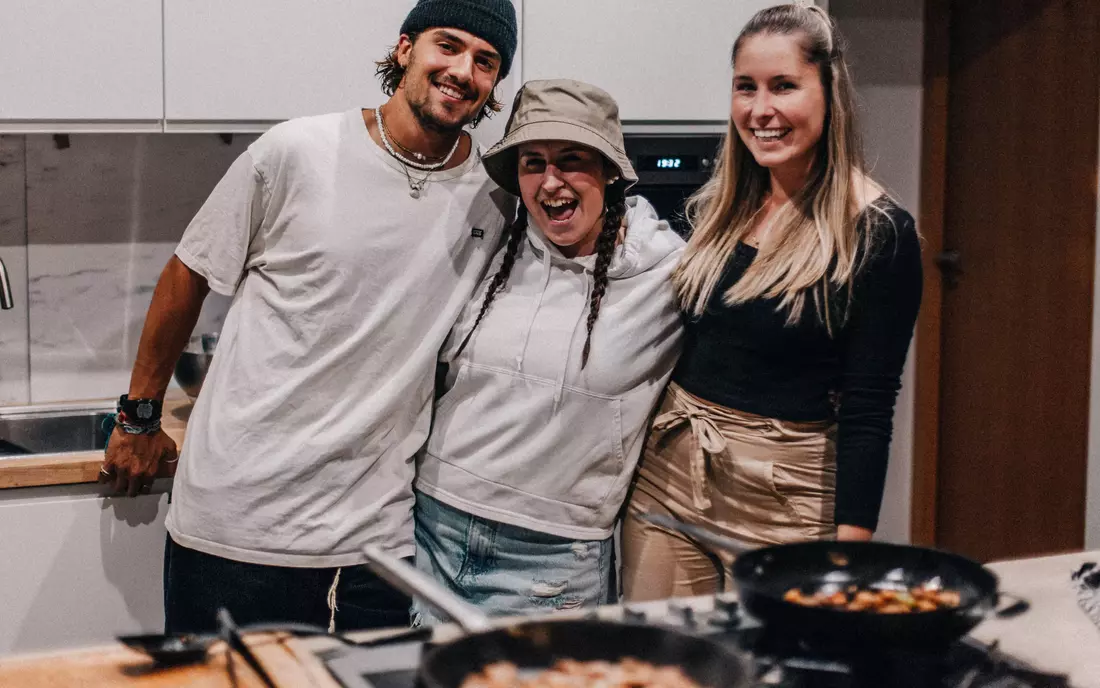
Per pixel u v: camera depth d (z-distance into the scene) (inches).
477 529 69.9
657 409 72.9
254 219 71.4
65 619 84.8
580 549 70.3
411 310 69.8
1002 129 131.6
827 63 63.0
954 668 40.6
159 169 107.8
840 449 63.1
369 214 69.5
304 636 43.9
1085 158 118.8
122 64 89.0
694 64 102.9
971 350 139.3
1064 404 123.7
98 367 108.7
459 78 67.4
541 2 97.9
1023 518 131.1
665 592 71.7
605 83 100.8
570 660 38.9
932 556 45.1
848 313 62.4
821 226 63.2
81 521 84.2
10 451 100.5
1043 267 126.0
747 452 66.8
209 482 70.0
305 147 69.9
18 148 103.1
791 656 41.1
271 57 92.7
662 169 103.2
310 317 69.2
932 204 142.6
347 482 69.6
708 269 67.8
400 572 40.6
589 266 69.1
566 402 68.0
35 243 105.0
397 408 70.2
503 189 73.8
